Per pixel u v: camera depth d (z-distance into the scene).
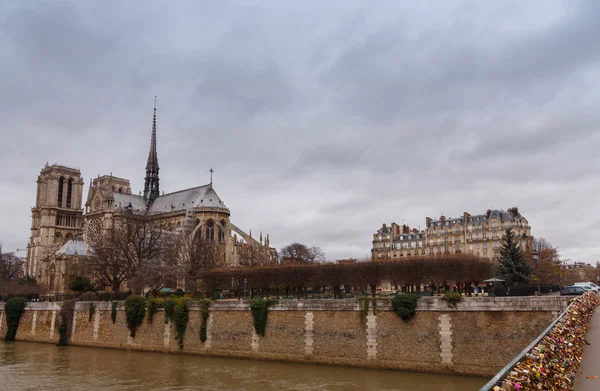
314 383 44.06
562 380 14.34
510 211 138.25
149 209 172.75
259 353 56.09
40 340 82.06
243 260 146.75
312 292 89.50
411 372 46.69
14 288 126.44
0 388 46.53
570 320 21.78
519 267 82.94
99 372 52.91
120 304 71.19
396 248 153.88
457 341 45.31
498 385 11.16
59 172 196.38
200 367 53.12
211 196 157.50
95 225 162.88
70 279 121.94
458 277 64.69
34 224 198.88
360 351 49.97
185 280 98.62
